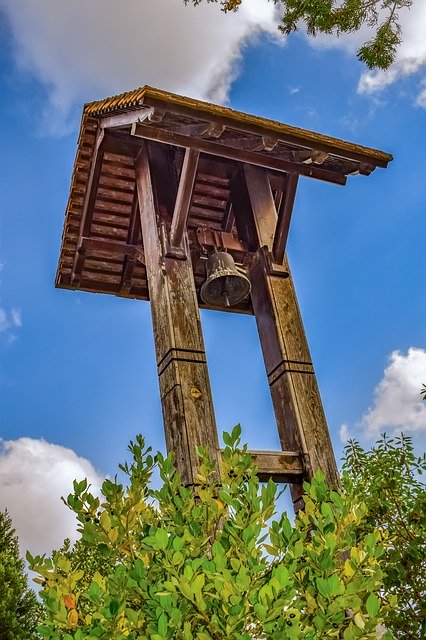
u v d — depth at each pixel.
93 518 4.01
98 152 6.56
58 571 3.91
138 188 6.51
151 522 4.01
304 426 5.16
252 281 6.25
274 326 5.73
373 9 5.92
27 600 18.95
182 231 5.76
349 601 3.25
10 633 17.73
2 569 18.97
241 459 3.97
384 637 3.25
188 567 3.10
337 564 3.75
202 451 4.12
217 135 5.61
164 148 6.48
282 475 4.95
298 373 5.46
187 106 5.33
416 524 5.90
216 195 7.34
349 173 6.36
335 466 5.03
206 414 4.86
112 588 3.33
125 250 7.22
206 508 3.85
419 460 6.32
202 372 5.08
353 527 3.76
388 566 5.58
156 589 3.21
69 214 7.28
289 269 6.19
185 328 5.27
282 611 3.10
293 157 6.20
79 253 7.23
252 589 3.15
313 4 5.80
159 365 5.31
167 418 4.99
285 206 6.23
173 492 3.93
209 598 3.24
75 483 4.09
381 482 6.21
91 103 6.56
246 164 6.68
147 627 3.14
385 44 5.95
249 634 3.12
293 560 3.34
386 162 6.33
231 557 3.50
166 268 5.57
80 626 3.52
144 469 4.20
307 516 3.81
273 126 5.71
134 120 5.65
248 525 3.52
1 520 20.64
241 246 6.35
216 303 6.34
